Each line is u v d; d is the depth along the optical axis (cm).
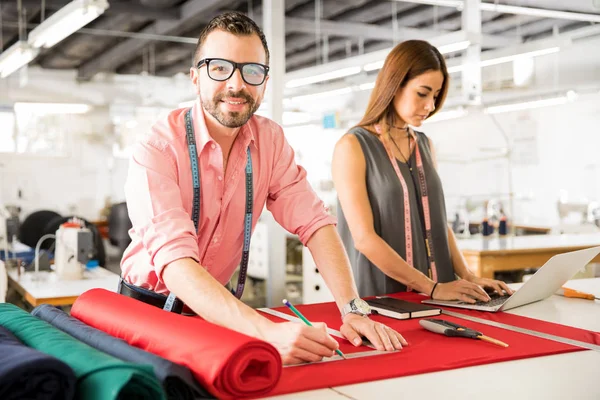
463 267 218
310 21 759
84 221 489
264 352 95
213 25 138
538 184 797
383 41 909
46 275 386
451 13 750
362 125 214
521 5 648
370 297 180
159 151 145
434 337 133
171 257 126
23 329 111
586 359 117
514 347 124
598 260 404
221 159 150
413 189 210
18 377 80
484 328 142
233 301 117
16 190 946
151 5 726
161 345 102
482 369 110
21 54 527
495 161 820
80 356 91
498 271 437
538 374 107
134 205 140
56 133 978
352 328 131
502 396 96
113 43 909
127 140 1018
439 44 453
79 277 374
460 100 504
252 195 159
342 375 104
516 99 641
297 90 751
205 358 93
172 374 88
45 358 82
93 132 1005
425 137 225
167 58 1011
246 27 137
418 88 203
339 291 146
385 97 208
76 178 992
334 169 209
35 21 796
